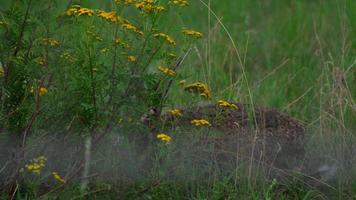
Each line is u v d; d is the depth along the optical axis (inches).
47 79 315.9
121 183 320.8
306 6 628.1
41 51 307.9
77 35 306.2
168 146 327.3
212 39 482.3
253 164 343.0
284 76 482.3
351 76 435.8
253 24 609.0
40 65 307.9
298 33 553.6
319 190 354.3
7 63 310.3
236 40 541.6
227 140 348.8
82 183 309.1
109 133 315.9
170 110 339.9
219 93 393.1
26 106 312.3
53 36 305.9
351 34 474.6
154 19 306.3
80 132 314.8
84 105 300.5
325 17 564.4
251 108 365.7
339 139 368.5
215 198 325.1
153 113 334.3
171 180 329.1
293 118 381.7
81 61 300.5
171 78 325.1
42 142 316.2
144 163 327.6
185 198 330.6
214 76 438.6
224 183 330.6
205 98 331.3
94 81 300.4
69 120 314.7
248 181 331.6
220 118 345.7
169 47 339.9
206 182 337.7
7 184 316.2
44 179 319.9
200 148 337.7
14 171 316.5
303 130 372.2
